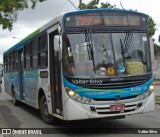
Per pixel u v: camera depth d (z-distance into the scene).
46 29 11.25
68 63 9.44
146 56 10.02
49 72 10.89
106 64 9.51
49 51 10.94
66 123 11.88
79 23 9.60
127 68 9.65
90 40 9.57
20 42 16.02
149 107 9.89
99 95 9.30
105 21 9.76
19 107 17.62
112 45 9.68
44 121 12.18
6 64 21.14
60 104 10.03
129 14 10.01
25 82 15.05
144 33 10.14
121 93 9.46
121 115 9.48
